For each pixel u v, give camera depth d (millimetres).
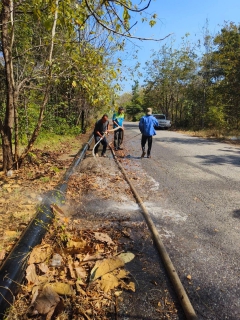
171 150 11258
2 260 2777
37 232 3256
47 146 10414
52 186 5223
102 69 6219
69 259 2930
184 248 3301
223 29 22578
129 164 8125
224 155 10031
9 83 5887
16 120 6172
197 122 27938
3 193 4793
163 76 32719
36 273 2680
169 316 2266
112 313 2271
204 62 25250
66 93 14016
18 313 2189
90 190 5336
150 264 2963
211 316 2283
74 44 5785
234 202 4918
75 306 2309
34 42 7688
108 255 3074
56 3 3494
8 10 5477
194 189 5660
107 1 3258
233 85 19891
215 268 2912
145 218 4117
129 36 3301
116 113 11070
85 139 14367
